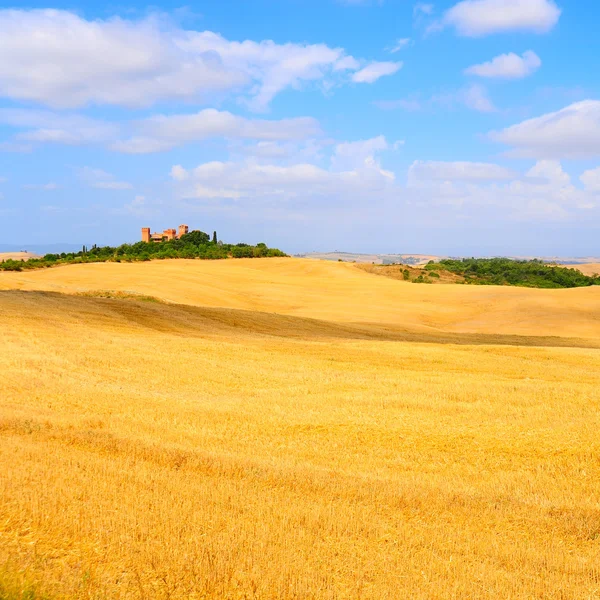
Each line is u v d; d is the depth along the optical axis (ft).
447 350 111.86
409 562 25.88
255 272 345.31
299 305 238.48
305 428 53.21
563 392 70.18
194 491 33.01
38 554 24.72
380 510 32.04
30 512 28.68
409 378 80.23
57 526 27.35
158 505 30.48
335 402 64.08
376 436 50.90
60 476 34.24
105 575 23.39
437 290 278.46
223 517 29.30
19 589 21.75
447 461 44.45
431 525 30.48
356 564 25.29
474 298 253.65
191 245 513.04
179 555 25.03
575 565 26.55
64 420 51.11
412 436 51.03
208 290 250.37
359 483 36.47
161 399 63.57
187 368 82.33
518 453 46.65
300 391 70.59
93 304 140.15
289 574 23.98
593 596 24.03
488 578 24.72
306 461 42.45
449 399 67.21
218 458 40.70
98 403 60.29
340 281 314.35
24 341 91.35
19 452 38.96
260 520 29.22
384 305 242.37
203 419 55.11
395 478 38.50
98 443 43.32
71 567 23.86
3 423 47.96
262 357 95.14
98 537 26.55
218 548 25.76
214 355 93.66
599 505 35.12
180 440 47.16
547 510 33.88
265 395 68.23
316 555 25.81
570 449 47.16
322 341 126.00
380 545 27.50
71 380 70.38
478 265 462.60
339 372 84.58
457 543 28.30
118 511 29.22
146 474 35.63
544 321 211.61
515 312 226.38
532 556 27.25
